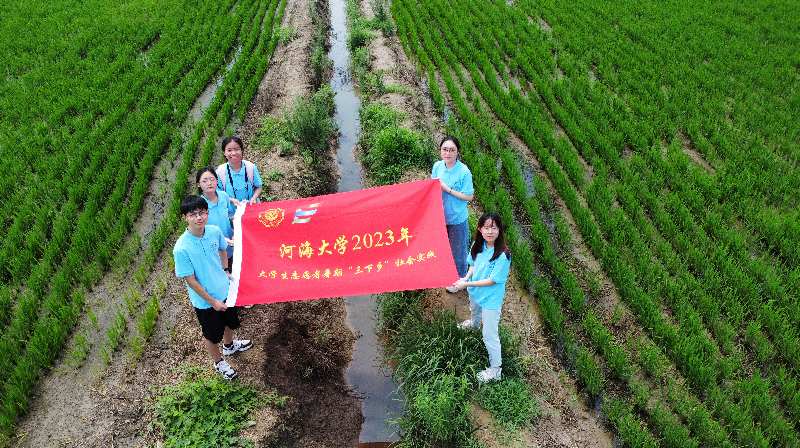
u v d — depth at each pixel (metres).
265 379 6.84
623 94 14.38
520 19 19.22
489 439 6.32
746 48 16.61
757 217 9.54
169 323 7.70
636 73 15.02
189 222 5.55
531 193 10.94
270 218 6.56
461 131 12.51
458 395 6.57
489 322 6.34
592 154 11.77
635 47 16.94
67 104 13.12
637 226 9.79
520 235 9.80
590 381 6.90
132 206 9.96
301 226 6.54
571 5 20.69
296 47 17.48
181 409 6.26
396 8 20.72
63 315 7.59
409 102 13.94
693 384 7.00
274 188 10.45
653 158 11.42
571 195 10.24
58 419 6.39
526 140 12.23
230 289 6.30
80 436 6.15
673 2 20.84
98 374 6.95
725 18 18.97
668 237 9.48
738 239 8.95
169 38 17.36
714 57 16.22
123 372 6.96
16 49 16.56
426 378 6.95
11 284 8.36
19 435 6.20
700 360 6.99
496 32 18.02
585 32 18.16
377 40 18.06
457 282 6.23
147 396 6.56
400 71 15.62
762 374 7.20
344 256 6.45
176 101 13.88
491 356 6.64
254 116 13.48
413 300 8.07
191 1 21.20
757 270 8.46
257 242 6.52
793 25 18.20
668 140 12.50
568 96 13.84
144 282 8.48
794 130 12.19
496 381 6.77
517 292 8.55
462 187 7.04
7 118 12.75
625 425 6.35
